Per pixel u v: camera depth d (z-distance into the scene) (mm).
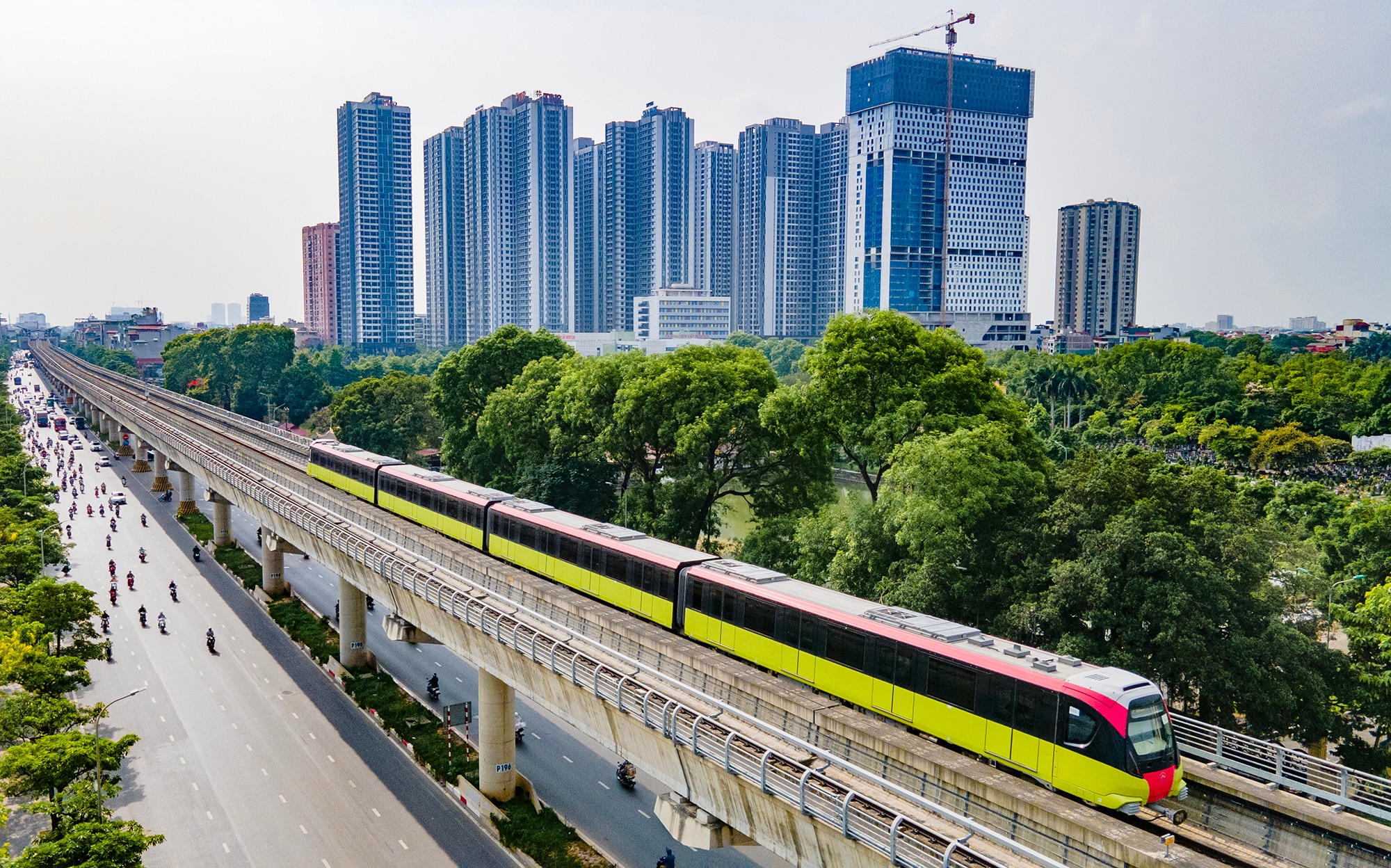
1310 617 44531
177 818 44344
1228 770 32594
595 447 72875
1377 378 146625
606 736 35281
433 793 47344
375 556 50781
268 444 106312
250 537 100938
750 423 64062
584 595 47688
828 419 57438
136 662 64188
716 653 37062
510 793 45938
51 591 53531
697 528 66938
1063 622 39875
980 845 24047
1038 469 52281
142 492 125312
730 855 41531
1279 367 168750
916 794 24125
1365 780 31156
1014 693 29172
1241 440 117375
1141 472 43250
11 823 43844
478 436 88500
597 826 43781
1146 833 22500
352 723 55375
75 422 193875
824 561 52688
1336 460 115438
